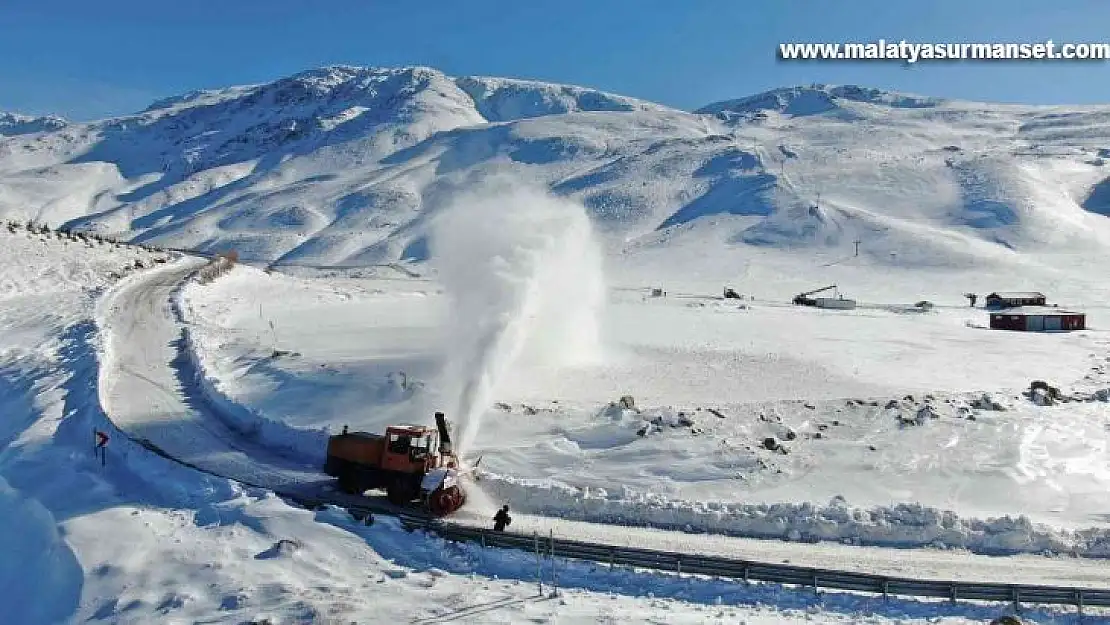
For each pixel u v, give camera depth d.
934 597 17.67
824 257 150.38
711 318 72.44
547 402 32.56
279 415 32.12
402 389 33.22
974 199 179.25
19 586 21.36
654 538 21.22
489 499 23.83
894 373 42.97
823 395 35.59
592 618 16.69
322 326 56.03
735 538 21.33
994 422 30.55
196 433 31.02
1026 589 17.31
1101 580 18.77
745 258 152.62
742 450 26.89
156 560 19.91
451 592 18.11
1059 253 147.62
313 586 18.42
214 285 75.25
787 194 192.62
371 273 141.12
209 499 23.59
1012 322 78.12
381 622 16.62
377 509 23.03
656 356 46.00
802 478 25.28
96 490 25.06
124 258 84.31
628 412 29.78
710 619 16.64
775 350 50.28
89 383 37.03
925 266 139.12
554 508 23.17
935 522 21.48
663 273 144.38
